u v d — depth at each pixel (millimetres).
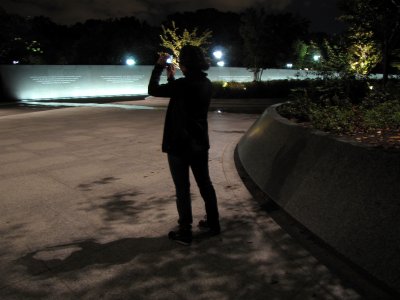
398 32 9227
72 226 4074
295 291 2836
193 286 2932
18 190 5289
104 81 30516
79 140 9242
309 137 4551
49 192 5203
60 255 3438
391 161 3182
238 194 5016
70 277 3074
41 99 26719
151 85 3400
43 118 14078
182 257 3381
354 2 9250
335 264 3174
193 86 3350
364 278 2936
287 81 21234
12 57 38406
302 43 38375
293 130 5078
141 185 5492
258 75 35562
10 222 4184
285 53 39000
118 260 3340
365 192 3270
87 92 29719
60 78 28125
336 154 3869
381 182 3170
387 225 2941
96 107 18062
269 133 5980
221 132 10320
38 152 7871
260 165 5547
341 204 3463
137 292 2865
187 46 3398
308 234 3730
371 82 9031
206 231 3906
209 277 3055
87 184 5559
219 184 5469
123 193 5145
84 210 4531
